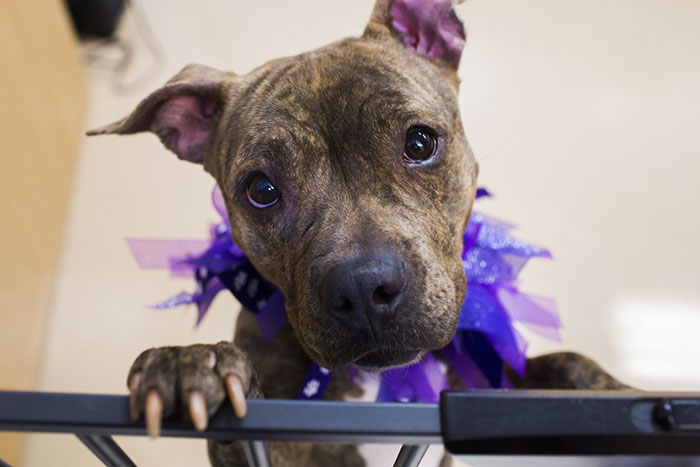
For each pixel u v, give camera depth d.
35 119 0.94
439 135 0.51
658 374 0.86
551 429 0.32
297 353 0.55
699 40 1.15
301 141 0.49
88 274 0.98
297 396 0.55
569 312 0.90
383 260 0.44
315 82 0.50
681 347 0.88
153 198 1.04
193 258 0.56
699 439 0.32
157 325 0.93
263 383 0.55
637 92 1.09
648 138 1.04
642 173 1.01
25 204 0.89
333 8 1.21
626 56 1.13
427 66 0.55
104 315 0.95
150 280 0.98
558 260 0.93
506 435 0.32
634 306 0.91
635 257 0.94
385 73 0.51
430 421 0.33
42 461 0.85
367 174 0.48
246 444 0.35
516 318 0.58
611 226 0.96
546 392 0.33
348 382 0.57
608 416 0.32
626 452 0.32
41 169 0.95
